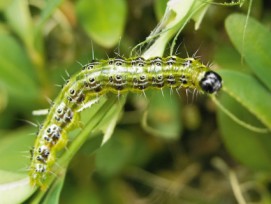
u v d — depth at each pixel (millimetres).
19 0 130
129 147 135
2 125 138
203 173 143
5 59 131
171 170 143
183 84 98
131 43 135
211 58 133
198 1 99
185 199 142
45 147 101
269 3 129
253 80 107
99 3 119
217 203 141
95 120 98
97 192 134
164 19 99
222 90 110
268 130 113
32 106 135
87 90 101
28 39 130
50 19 137
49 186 101
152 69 98
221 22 131
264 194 131
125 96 101
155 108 130
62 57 142
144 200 143
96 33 118
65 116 102
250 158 117
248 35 104
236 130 116
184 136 143
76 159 127
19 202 99
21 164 110
